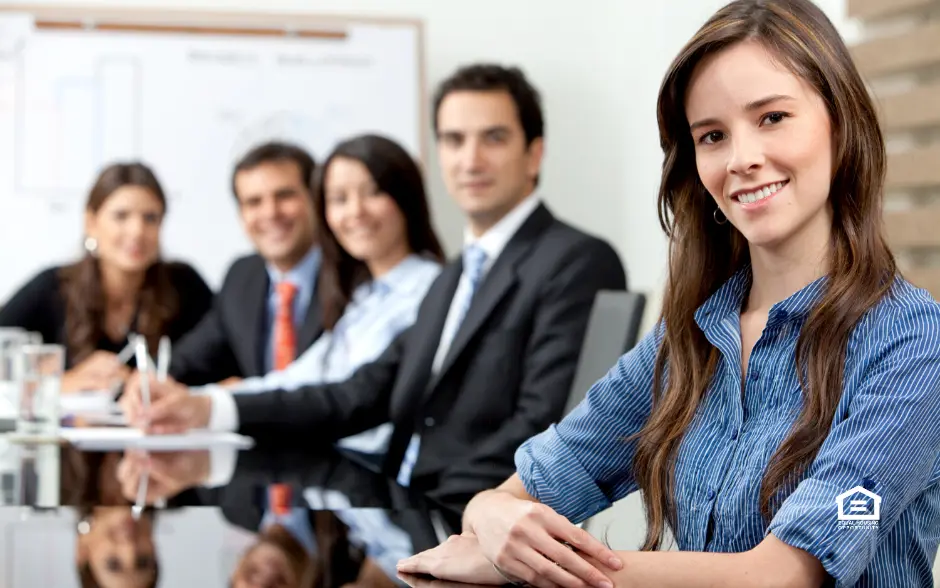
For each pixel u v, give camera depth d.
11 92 4.37
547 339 2.37
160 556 1.25
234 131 4.47
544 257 2.45
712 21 1.15
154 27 4.44
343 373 3.21
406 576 1.15
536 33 4.79
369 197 3.15
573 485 1.36
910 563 1.10
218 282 4.42
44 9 4.40
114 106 4.42
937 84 2.73
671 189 1.26
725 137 1.14
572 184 4.81
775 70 1.10
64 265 4.33
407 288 3.17
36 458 2.24
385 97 4.53
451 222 4.63
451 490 2.24
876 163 1.12
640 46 4.55
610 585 1.07
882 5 2.94
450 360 2.46
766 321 1.18
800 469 1.09
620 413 1.36
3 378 2.92
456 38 4.74
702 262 1.25
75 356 4.23
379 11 4.68
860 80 1.12
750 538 1.13
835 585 1.03
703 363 1.23
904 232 2.82
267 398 2.83
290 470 2.09
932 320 1.06
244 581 1.12
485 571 1.13
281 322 3.90
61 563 1.21
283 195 3.92
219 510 1.59
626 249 4.76
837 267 1.12
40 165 4.38
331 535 1.38
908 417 1.03
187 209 4.42
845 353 1.09
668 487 1.22
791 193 1.11
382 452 2.92
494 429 2.41
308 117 4.50
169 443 2.54
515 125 2.79
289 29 4.49
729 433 1.18
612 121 4.81
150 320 4.29
